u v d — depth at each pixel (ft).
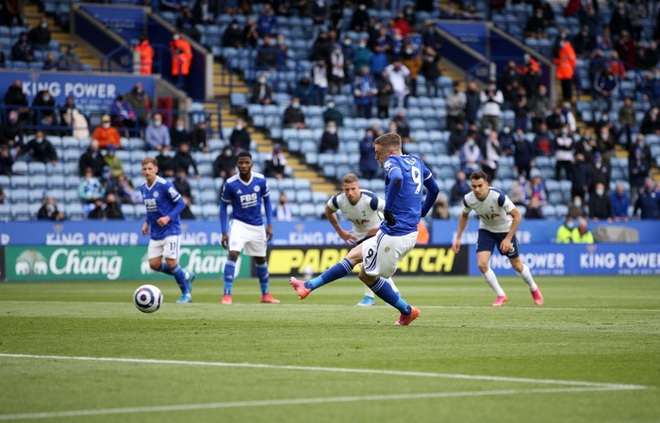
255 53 252.21
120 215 198.39
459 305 117.08
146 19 253.44
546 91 274.57
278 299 130.62
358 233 112.47
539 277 207.72
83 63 241.35
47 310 107.24
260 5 264.11
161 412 46.75
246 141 221.46
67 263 186.70
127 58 239.91
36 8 248.52
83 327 86.28
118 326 87.10
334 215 111.04
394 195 79.71
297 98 237.04
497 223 116.26
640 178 246.68
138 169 213.25
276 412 46.70
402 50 257.75
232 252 119.44
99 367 61.16
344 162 233.96
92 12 249.55
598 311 106.52
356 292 147.54
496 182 238.68
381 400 49.73
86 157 204.23
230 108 245.04
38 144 206.28
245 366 61.21
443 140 246.88
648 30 306.55
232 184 119.34
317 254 201.16
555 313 103.19
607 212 232.94
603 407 48.08
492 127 245.45
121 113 217.77
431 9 285.23
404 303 85.92
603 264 224.74
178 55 240.53
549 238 225.35
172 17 256.32
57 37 246.68
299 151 234.99
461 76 277.23
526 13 299.38
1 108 212.64
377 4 277.85
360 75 245.04
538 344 72.49
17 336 78.95
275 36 256.93
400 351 68.39
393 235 81.30
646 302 123.95
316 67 246.06
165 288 160.66
